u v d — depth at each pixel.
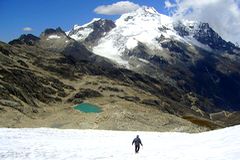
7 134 55.94
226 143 37.47
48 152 40.47
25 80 160.88
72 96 172.12
